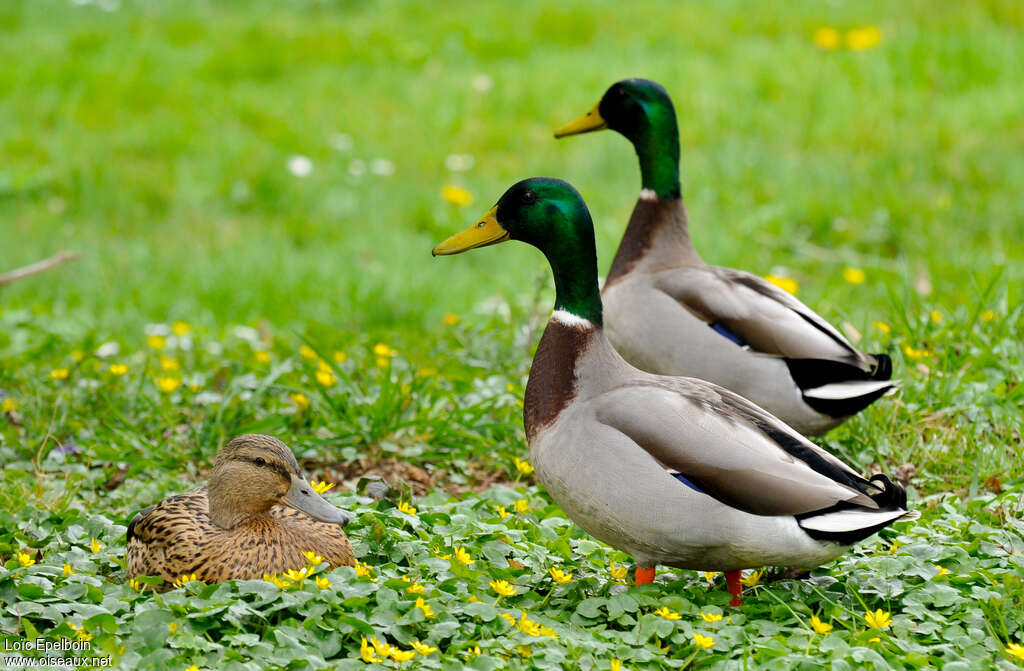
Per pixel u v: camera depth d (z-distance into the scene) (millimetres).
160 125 22016
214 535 7375
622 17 26766
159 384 11250
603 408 7098
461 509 8586
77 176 19938
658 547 7016
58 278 16484
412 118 22469
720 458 6742
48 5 28938
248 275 16453
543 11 27094
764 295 9477
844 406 8992
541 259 16766
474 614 6680
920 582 7375
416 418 10383
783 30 25578
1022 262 15094
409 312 15438
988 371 10812
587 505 7098
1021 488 8812
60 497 9125
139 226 18766
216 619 6586
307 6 29047
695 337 9469
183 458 10156
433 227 18656
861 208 17469
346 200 19406
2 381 11594
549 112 22297
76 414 10891
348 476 10070
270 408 11016
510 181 19812
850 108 21609
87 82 23812
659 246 10438
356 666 6195
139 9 29094
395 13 28188
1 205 19406
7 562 7590
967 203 17641
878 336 11734
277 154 20938
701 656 6441
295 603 6621
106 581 7590
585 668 6270
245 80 24641
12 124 22016
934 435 9727
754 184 19000
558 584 7355
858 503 6598
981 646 6520
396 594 6750
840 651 6277
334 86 23953
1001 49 23141
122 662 6160
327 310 15523
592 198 18969
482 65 24891
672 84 22734
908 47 23469
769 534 6691
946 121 20750
